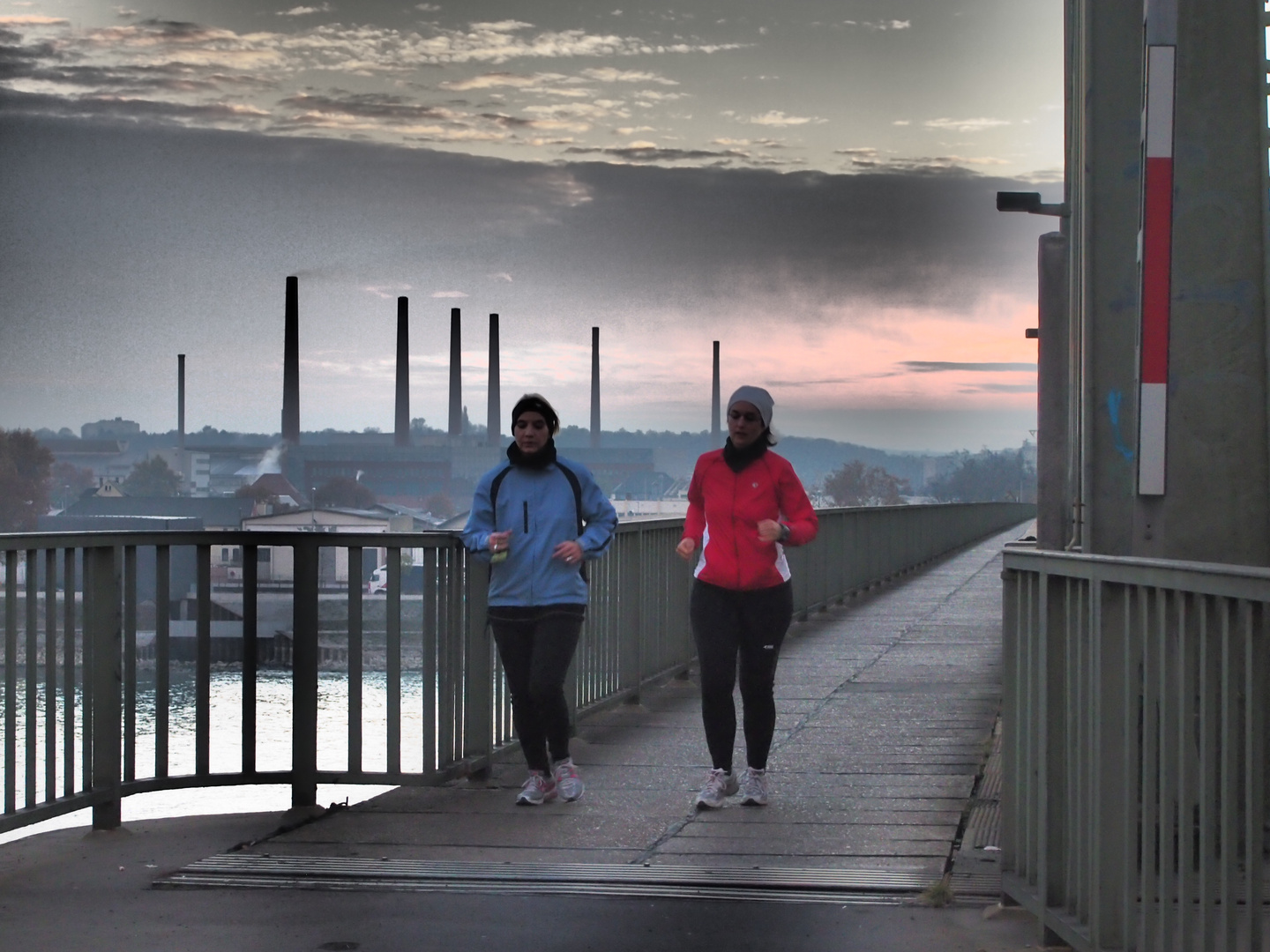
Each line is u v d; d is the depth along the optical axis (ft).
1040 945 18.15
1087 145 22.86
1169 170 21.33
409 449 605.31
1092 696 16.79
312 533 26.43
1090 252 23.03
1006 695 20.04
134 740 25.40
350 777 26.68
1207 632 13.75
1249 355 21.71
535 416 26.58
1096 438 23.03
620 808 26.48
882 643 54.70
